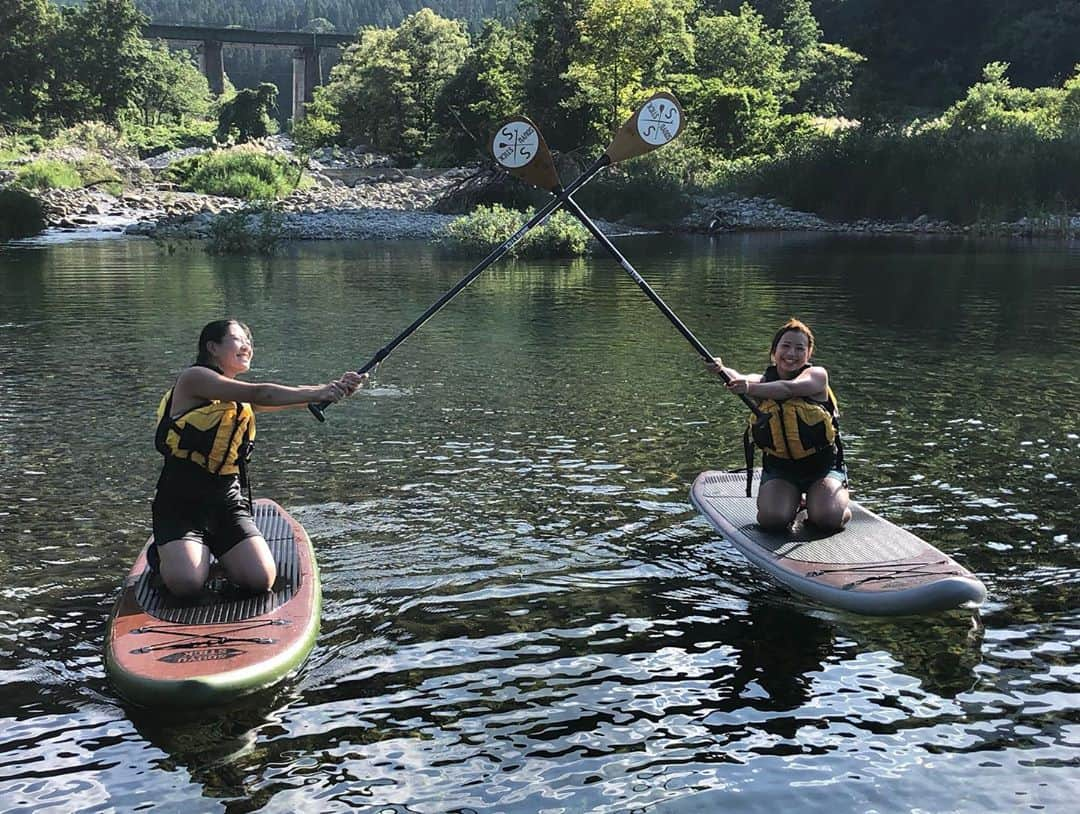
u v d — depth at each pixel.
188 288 16.12
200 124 81.31
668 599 4.50
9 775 3.23
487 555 4.99
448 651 4.03
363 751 3.37
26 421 7.52
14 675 3.84
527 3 55.47
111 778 3.22
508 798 3.14
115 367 9.55
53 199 33.75
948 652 4.02
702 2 77.19
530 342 11.10
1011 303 14.57
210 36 96.00
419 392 8.52
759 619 4.30
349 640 4.11
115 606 4.14
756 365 9.90
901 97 63.72
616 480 6.16
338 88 76.06
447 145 53.75
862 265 20.75
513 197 34.62
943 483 6.12
